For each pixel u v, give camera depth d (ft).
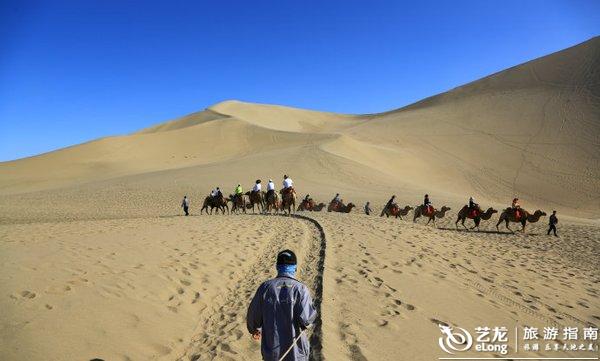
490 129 283.59
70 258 32.37
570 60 371.56
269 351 15.49
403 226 68.85
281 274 16.53
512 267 46.06
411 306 28.45
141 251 36.70
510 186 205.98
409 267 38.60
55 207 143.74
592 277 46.85
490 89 383.04
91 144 313.12
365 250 44.21
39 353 18.90
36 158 304.91
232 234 50.80
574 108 284.41
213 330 24.73
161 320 24.36
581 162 219.20
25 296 23.86
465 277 38.14
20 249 34.94
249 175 191.72
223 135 319.27
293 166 203.00
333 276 33.94
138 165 273.13
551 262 54.03
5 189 241.55
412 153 254.68
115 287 26.94
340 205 109.91
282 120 499.92
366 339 23.04
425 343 23.43
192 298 28.37
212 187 172.35
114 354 20.25
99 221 71.05
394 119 361.71
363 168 203.51
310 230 59.41
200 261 35.78
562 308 32.96
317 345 21.63
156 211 132.46
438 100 418.10
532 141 253.24
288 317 15.65
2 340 19.29
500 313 29.96
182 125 494.18
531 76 376.27
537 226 102.17
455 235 69.56
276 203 93.76
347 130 340.18
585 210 170.91
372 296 29.73
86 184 211.82
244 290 31.30
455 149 260.01
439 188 202.39
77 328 21.38
